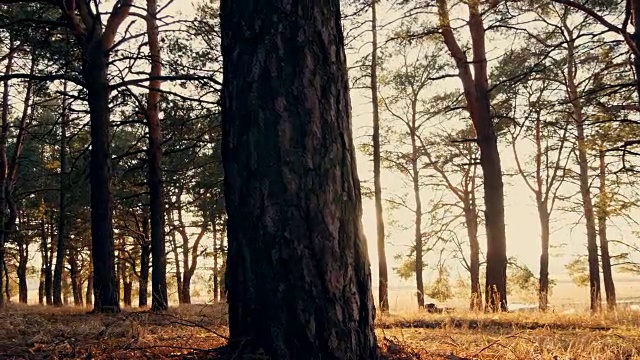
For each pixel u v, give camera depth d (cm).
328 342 344
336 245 355
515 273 2934
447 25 1534
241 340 353
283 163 356
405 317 986
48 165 2664
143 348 422
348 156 374
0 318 836
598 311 1011
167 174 2445
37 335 612
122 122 1623
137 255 3969
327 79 372
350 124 384
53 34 1530
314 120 363
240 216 360
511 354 468
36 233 3556
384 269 1867
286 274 347
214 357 360
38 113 2567
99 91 1320
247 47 371
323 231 352
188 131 1825
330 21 382
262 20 371
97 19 1346
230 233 367
